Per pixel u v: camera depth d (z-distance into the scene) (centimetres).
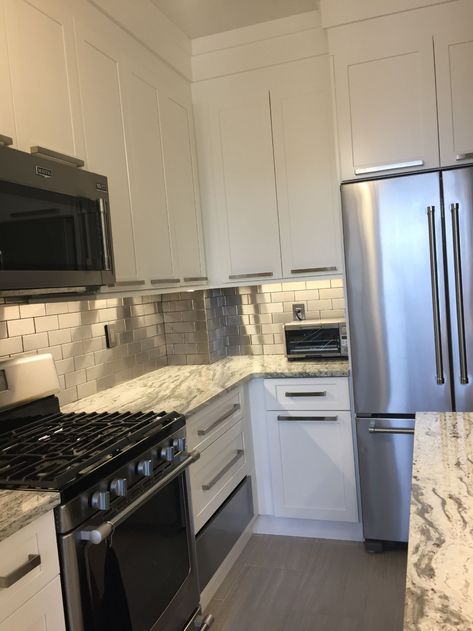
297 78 291
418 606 73
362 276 260
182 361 331
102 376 269
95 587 147
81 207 187
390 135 255
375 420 264
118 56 229
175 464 195
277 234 302
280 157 298
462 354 247
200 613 216
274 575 257
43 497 132
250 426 295
